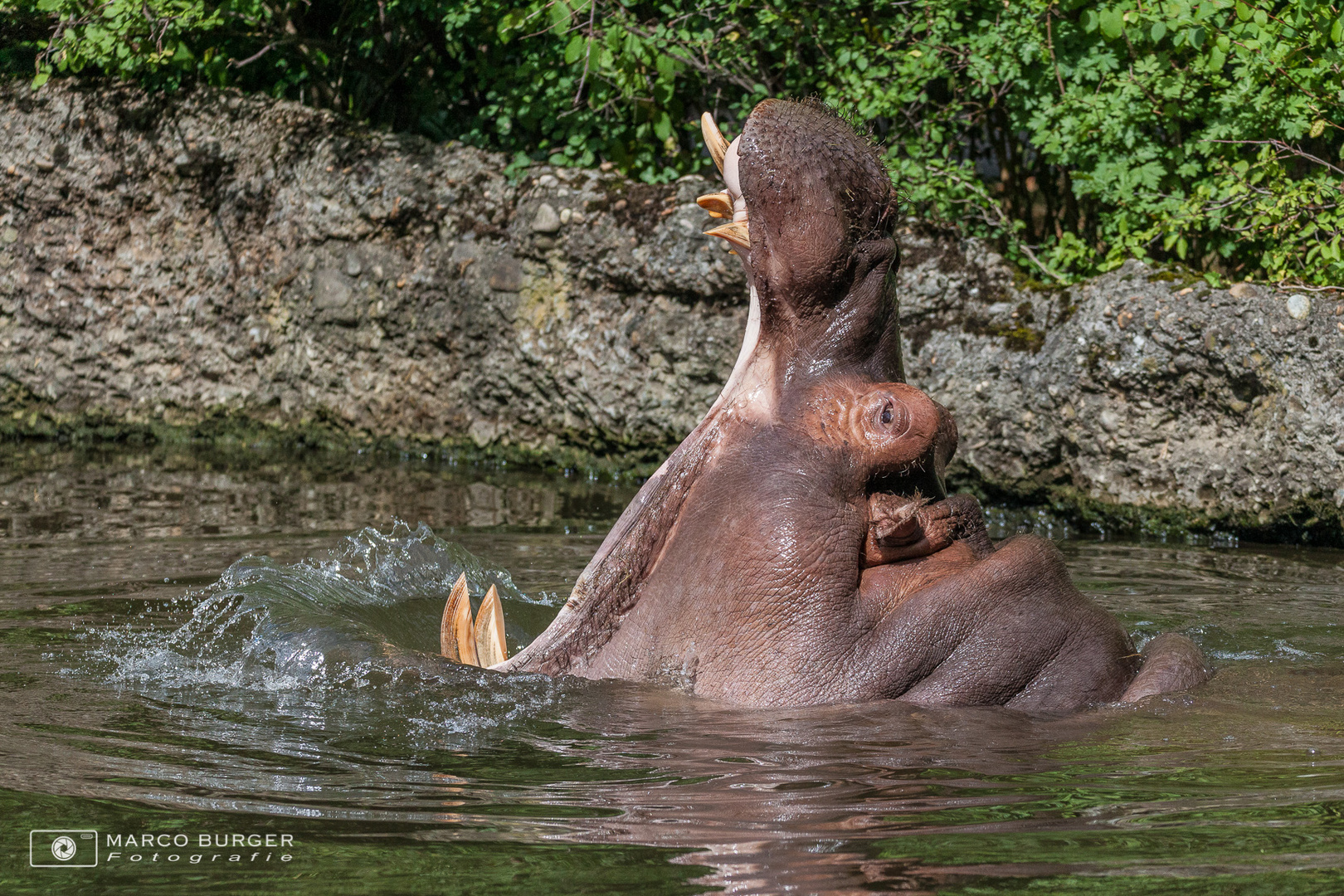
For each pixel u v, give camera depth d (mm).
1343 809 12516
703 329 41094
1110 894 10453
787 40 44562
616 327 42469
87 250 48812
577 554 29656
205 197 48156
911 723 15414
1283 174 37000
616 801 12945
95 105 48875
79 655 19266
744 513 16859
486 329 44438
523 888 10656
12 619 21734
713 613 16844
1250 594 26094
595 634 17797
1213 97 38188
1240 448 33906
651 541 17688
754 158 17062
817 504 16688
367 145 46719
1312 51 36938
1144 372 34781
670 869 11047
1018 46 40250
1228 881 10688
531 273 43781
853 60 43281
